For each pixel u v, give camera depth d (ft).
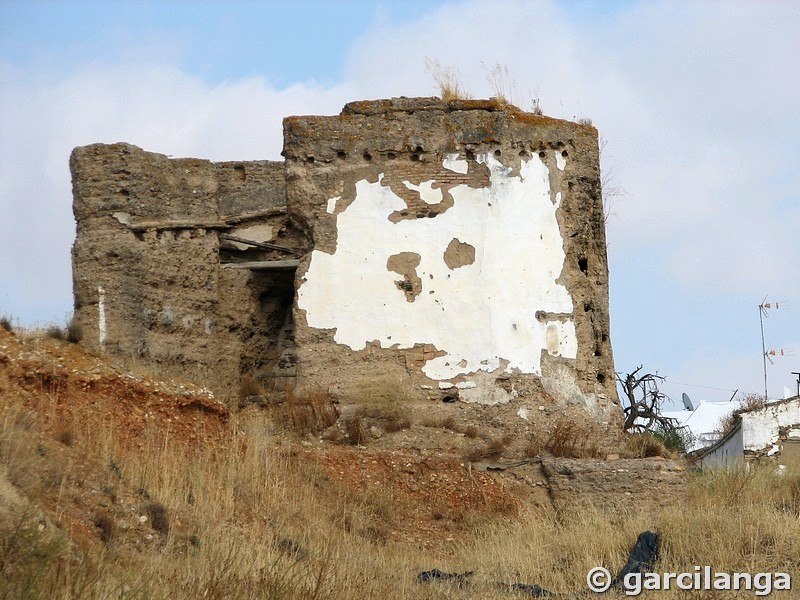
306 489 90.48
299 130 107.45
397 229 105.81
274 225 115.96
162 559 69.92
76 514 72.95
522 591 76.54
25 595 59.26
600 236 111.04
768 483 104.63
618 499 95.50
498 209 105.70
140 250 109.60
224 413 91.40
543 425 102.94
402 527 92.32
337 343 104.68
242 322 113.29
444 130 106.63
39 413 81.61
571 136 109.81
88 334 107.55
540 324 105.81
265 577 67.72
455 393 103.04
